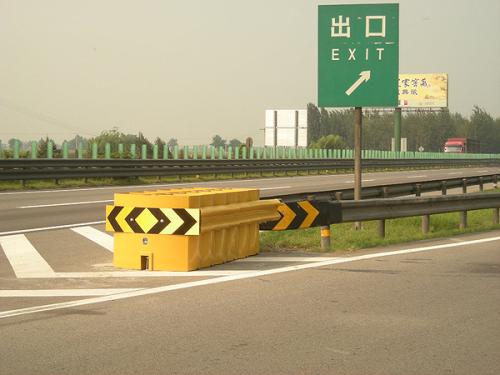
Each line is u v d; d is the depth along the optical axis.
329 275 9.66
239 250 11.21
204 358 5.71
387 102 15.30
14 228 15.37
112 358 5.71
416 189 21.19
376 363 5.59
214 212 10.24
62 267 10.41
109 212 10.37
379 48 15.30
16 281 9.26
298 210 12.20
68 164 29.64
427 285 8.94
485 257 11.37
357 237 13.85
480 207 16.03
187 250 9.93
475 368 5.47
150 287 8.77
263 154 54.09
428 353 5.88
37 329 6.67
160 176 36.28
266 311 7.43
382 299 8.05
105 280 9.30
